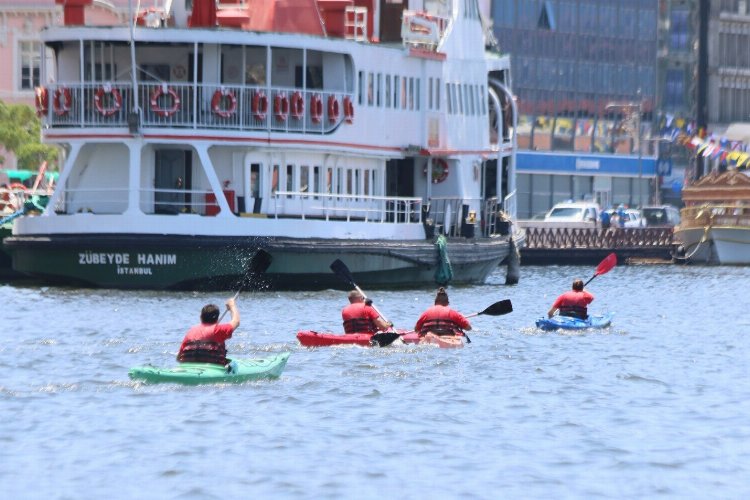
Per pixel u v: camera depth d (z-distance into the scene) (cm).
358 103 14212
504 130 18188
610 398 7725
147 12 15012
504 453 6378
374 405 7356
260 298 12769
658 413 7312
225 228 12875
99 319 10912
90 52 13538
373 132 14462
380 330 9575
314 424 6869
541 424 6981
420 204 14762
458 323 9694
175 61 13612
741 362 9269
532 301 13888
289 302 12469
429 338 9519
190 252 12762
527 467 6147
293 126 13562
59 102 13200
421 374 8350
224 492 5716
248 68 13862
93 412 7094
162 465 6091
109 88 13088
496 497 5703
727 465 6219
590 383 8194
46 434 6619
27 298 12438
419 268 14200
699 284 17575
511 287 15975
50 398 7431
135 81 12962
